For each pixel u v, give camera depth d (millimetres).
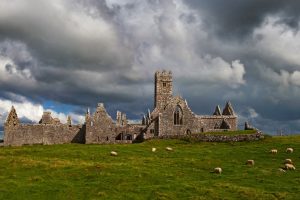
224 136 100375
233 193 52094
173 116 116062
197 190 52719
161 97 127500
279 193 52125
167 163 69250
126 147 89438
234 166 67438
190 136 103000
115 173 60625
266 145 88188
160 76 128250
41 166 64750
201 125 117125
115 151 82250
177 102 116812
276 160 72688
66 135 119500
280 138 100500
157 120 116312
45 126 118312
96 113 119812
